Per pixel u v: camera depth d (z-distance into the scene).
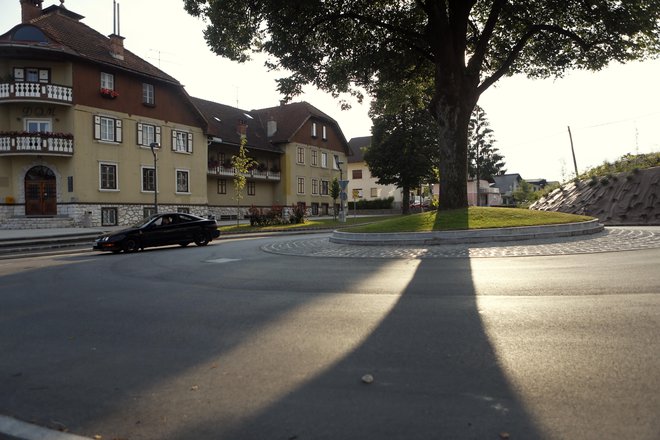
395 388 3.80
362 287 8.18
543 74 23.08
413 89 24.42
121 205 32.66
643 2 16.50
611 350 4.43
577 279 7.94
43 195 30.05
